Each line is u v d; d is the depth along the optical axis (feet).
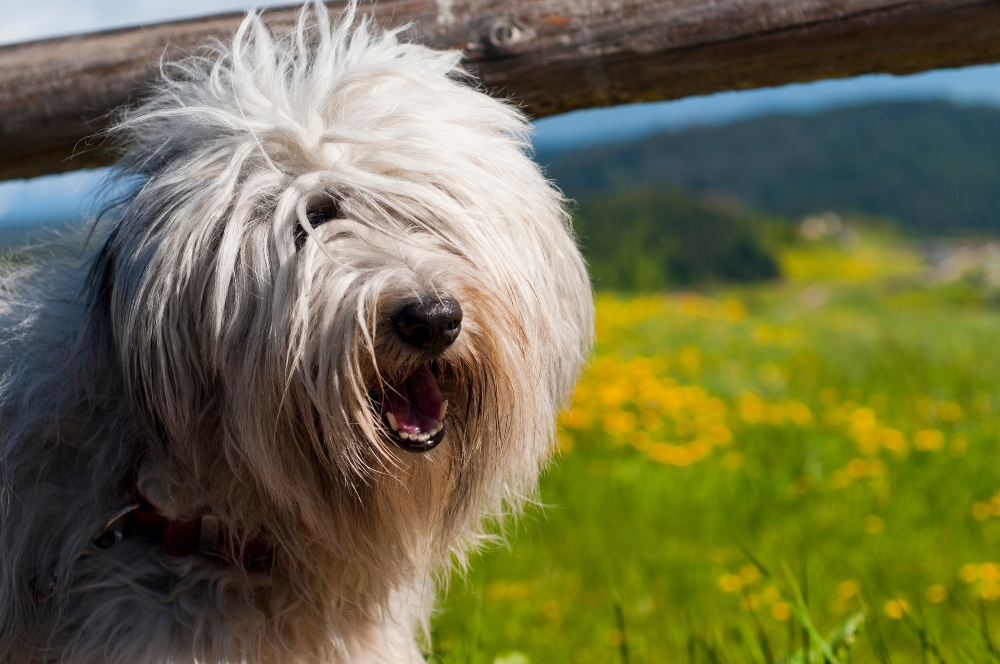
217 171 7.09
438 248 7.12
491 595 14.01
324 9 8.22
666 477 18.70
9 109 9.12
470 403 7.48
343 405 6.73
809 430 21.57
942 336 37.78
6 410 7.23
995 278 106.93
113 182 7.89
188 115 7.47
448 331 6.73
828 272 161.79
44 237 8.82
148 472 7.11
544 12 8.75
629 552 15.72
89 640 6.78
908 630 12.26
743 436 21.47
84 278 7.88
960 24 8.21
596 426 21.81
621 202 154.51
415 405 7.23
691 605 13.74
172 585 7.10
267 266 6.89
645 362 27.76
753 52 8.60
